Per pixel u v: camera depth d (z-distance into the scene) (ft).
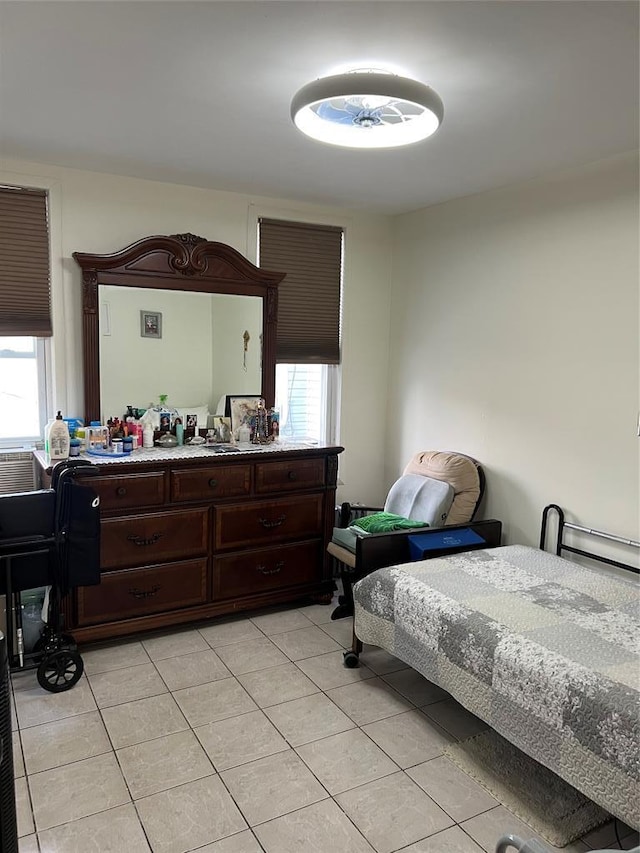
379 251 13.41
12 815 4.55
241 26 5.55
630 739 5.38
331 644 10.07
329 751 7.41
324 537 11.50
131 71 6.54
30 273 10.08
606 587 8.25
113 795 6.61
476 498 11.07
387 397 13.94
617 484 9.26
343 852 5.94
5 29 5.65
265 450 10.75
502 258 10.93
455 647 7.32
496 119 7.65
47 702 8.25
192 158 9.55
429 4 5.12
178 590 10.19
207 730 7.74
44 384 10.66
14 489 10.52
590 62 6.15
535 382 10.45
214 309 11.46
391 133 7.42
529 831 6.23
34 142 8.89
